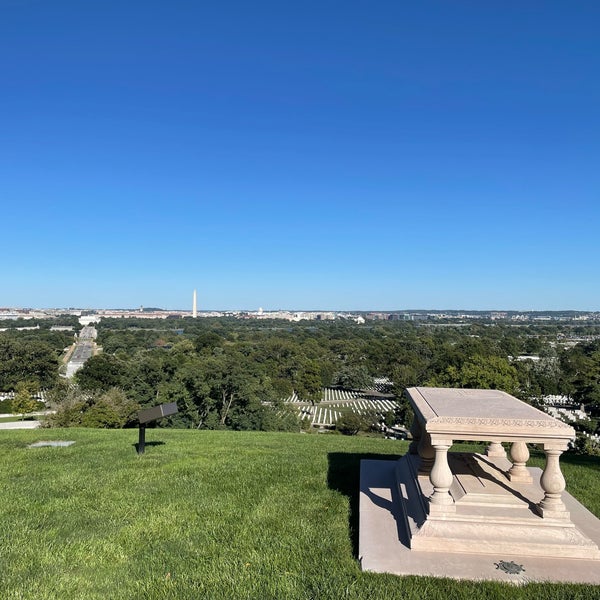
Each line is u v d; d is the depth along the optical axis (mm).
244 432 14023
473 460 6254
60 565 4500
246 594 3906
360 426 41375
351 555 4637
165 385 32812
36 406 44812
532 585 3975
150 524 5484
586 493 6703
